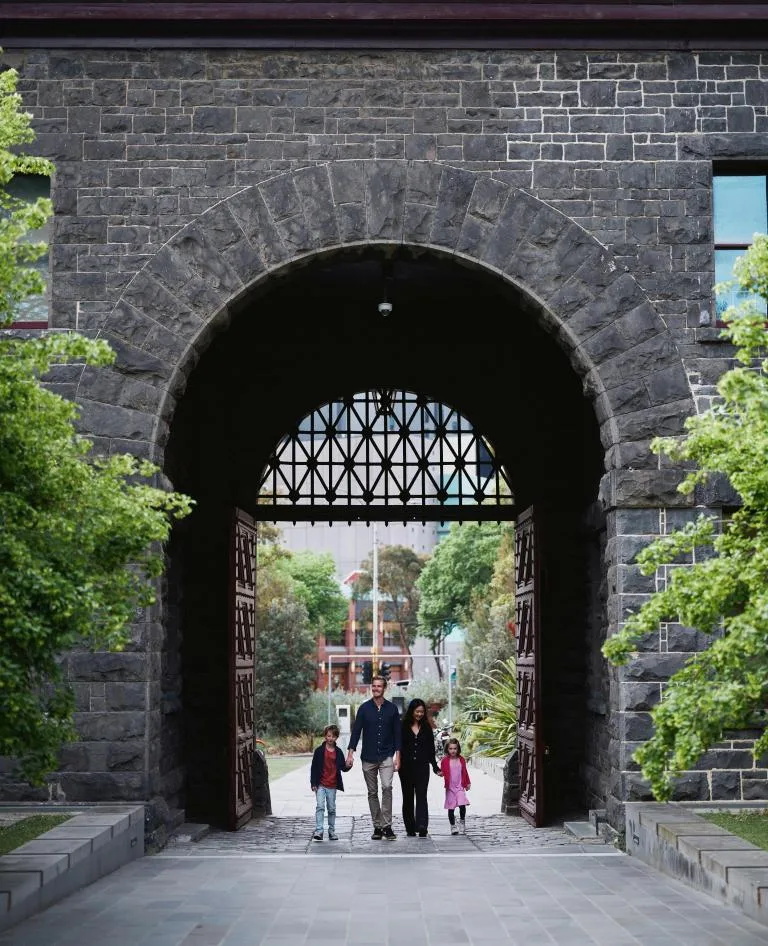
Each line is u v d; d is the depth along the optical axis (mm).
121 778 12602
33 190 13617
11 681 7680
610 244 13586
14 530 8242
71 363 13242
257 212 13508
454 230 13570
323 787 14555
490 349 18156
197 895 9812
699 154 13719
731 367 13430
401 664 93062
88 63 13656
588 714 16641
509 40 13750
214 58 13711
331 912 9047
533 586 16219
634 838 12203
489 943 7863
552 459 17766
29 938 8008
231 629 15867
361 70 13734
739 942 7781
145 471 9602
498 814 18766
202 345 13547
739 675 7875
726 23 13719
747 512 8781
